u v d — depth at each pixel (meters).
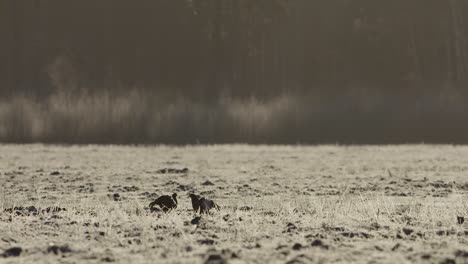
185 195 52.28
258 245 24.70
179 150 133.12
